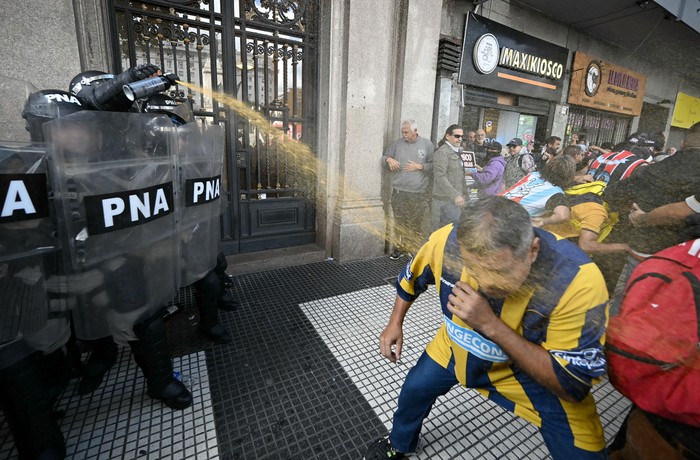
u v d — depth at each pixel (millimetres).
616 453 1087
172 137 1419
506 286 784
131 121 1189
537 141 3789
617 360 766
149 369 1529
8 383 1123
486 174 2312
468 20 3988
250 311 2527
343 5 3043
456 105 4207
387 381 1846
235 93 3053
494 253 713
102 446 1418
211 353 2037
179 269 1548
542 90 3596
